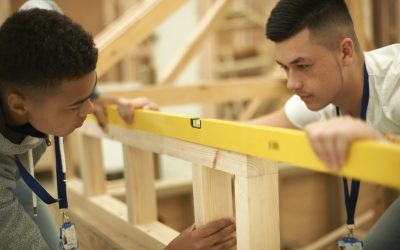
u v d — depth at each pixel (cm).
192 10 461
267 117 153
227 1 261
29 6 138
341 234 217
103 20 459
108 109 137
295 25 105
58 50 91
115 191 192
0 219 98
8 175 105
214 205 100
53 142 133
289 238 240
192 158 101
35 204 123
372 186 234
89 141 159
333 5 107
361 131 64
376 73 116
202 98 232
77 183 181
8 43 92
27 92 94
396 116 116
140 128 121
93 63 97
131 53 488
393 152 59
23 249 100
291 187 238
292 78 110
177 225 213
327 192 248
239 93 240
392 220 114
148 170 134
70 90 95
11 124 101
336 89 112
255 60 431
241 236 89
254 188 86
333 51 109
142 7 172
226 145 89
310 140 67
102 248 132
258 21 420
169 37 508
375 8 266
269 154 78
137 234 130
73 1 445
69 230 114
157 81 262
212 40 400
